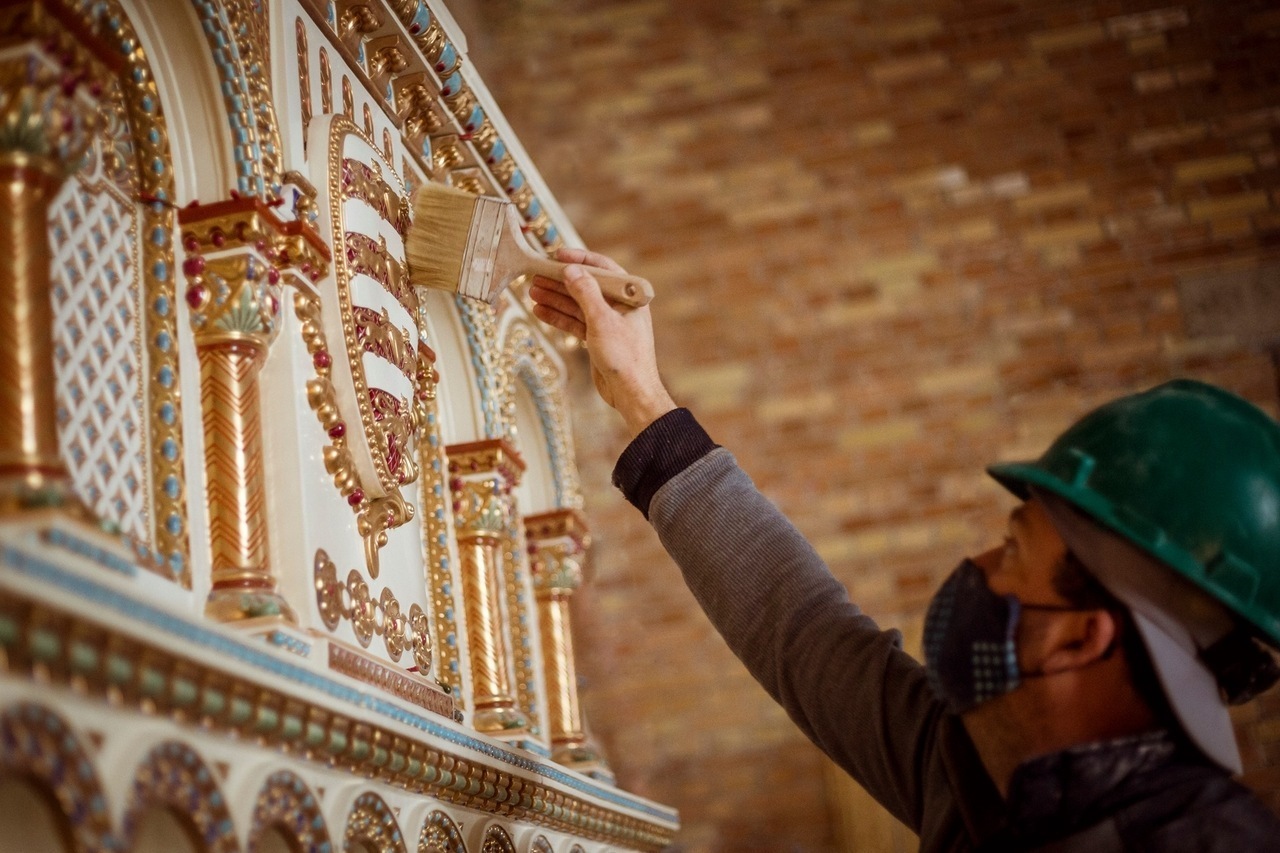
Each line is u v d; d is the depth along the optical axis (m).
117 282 1.21
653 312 4.20
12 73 0.97
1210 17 4.18
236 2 1.46
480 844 1.67
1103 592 1.02
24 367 0.93
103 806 0.84
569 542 2.77
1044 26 4.25
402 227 1.81
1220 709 1.02
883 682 1.28
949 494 3.92
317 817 1.17
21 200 0.97
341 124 1.67
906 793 1.22
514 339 2.62
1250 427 1.06
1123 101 4.16
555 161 4.37
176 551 1.21
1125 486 1.02
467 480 2.14
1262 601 0.99
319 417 1.47
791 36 4.37
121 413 1.17
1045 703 1.02
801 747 3.79
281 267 1.43
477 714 2.02
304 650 1.29
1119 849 0.96
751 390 4.09
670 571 3.98
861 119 4.26
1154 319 3.98
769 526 1.42
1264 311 3.94
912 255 4.13
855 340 4.09
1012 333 4.03
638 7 4.47
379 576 1.62
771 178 4.25
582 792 2.19
